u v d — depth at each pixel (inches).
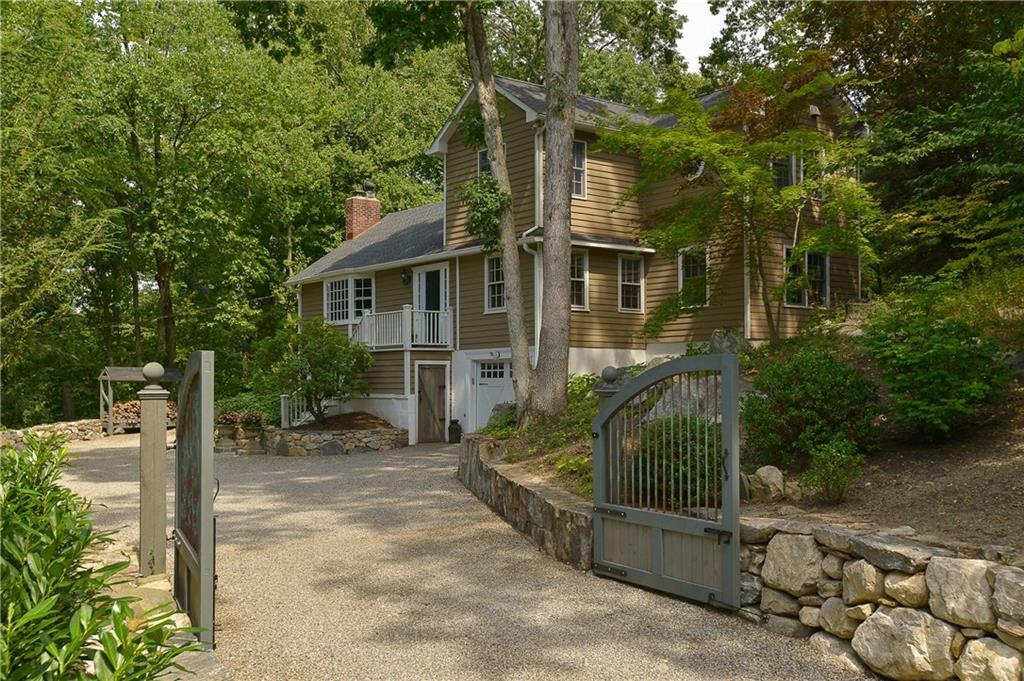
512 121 738.2
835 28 705.0
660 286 759.1
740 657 196.7
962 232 458.9
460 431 776.3
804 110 577.9
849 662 190.2
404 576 279.3
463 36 547.5
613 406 271.4
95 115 907.4
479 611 237.6
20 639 76.5
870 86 716.0
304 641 212.1
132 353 1173.7
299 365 739.4
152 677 75.7
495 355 742.5
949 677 167.8
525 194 724.7
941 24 643.5
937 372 256.1
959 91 638.5
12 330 596.4
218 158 1004.6
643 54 1451.8
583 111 737.6
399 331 775.7
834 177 532.7
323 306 955.3
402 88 1398.9
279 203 1130.0
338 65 1400.1
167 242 977.5
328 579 276.4
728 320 694.5
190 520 207.3
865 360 361.1
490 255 738.8
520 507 347.9
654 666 191.8
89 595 102.6
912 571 177.9
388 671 190.1
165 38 985.5
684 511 252.8
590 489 324.2
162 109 954.7
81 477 553.0
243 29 625.6
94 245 644.7
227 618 232.8
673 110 555.2
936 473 246.1
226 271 1082.7
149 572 237.1
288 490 485.7
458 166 797.2
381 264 852.0
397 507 416.2
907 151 517.3
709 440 262.8
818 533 204.8
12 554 99.0
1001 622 157.8
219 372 1224.8
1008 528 197.5
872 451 277.0
